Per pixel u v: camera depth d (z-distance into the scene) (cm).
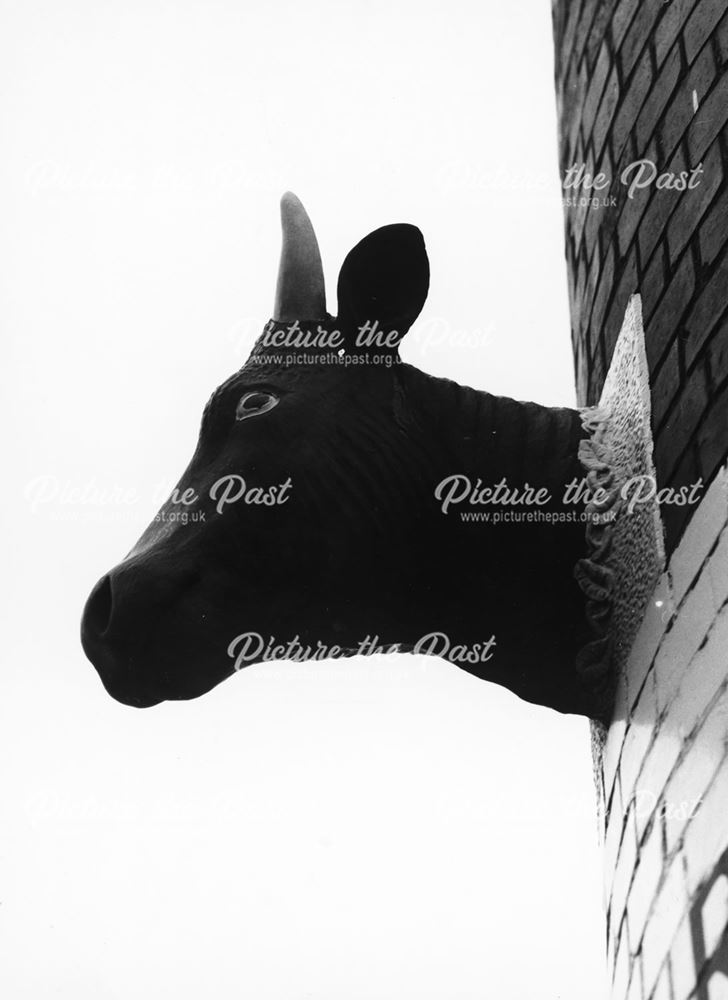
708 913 201
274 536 233
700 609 214
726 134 235
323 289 248
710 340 225
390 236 242
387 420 238
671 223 246
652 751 223
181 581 231
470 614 237
